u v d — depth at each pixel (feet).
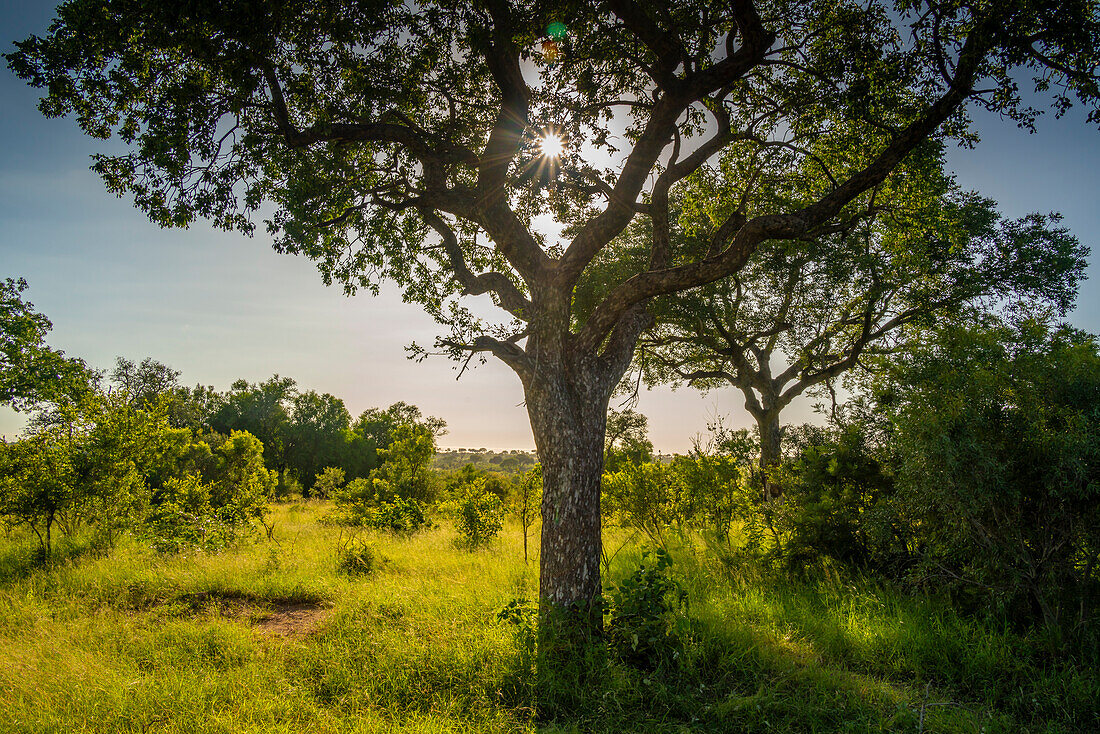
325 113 22.85
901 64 21.24
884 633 18.30
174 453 57.77
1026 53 18.67
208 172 21.42
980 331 20.04
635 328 22.03
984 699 14.92
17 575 27.73
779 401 58.34
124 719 13.38
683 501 33.30
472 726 13.33
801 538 25.59
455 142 23.39
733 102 25.08
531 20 18.76
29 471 32.83
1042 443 16.90
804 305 51.93
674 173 23.24
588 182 23.52
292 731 13.02
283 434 148.46
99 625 19.88
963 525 18.30
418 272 29.81
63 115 21.11
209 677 15.60
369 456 149.18
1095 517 16.89
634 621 17.69
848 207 29.68
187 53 20.07
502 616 18.56
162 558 31.45
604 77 21.63
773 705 14.20
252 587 25.96
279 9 18.25
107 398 38.99
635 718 13.92
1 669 15.76
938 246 40.91
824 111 25.00
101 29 19.24
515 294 22.79
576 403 19.88
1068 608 17.52
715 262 19.01
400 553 35.42
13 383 58.08
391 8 19.70
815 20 22.62
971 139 23.22
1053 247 46.96
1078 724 13.39
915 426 18.89
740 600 22.44
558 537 18.74
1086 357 17.95
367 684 15.43
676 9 19.81
